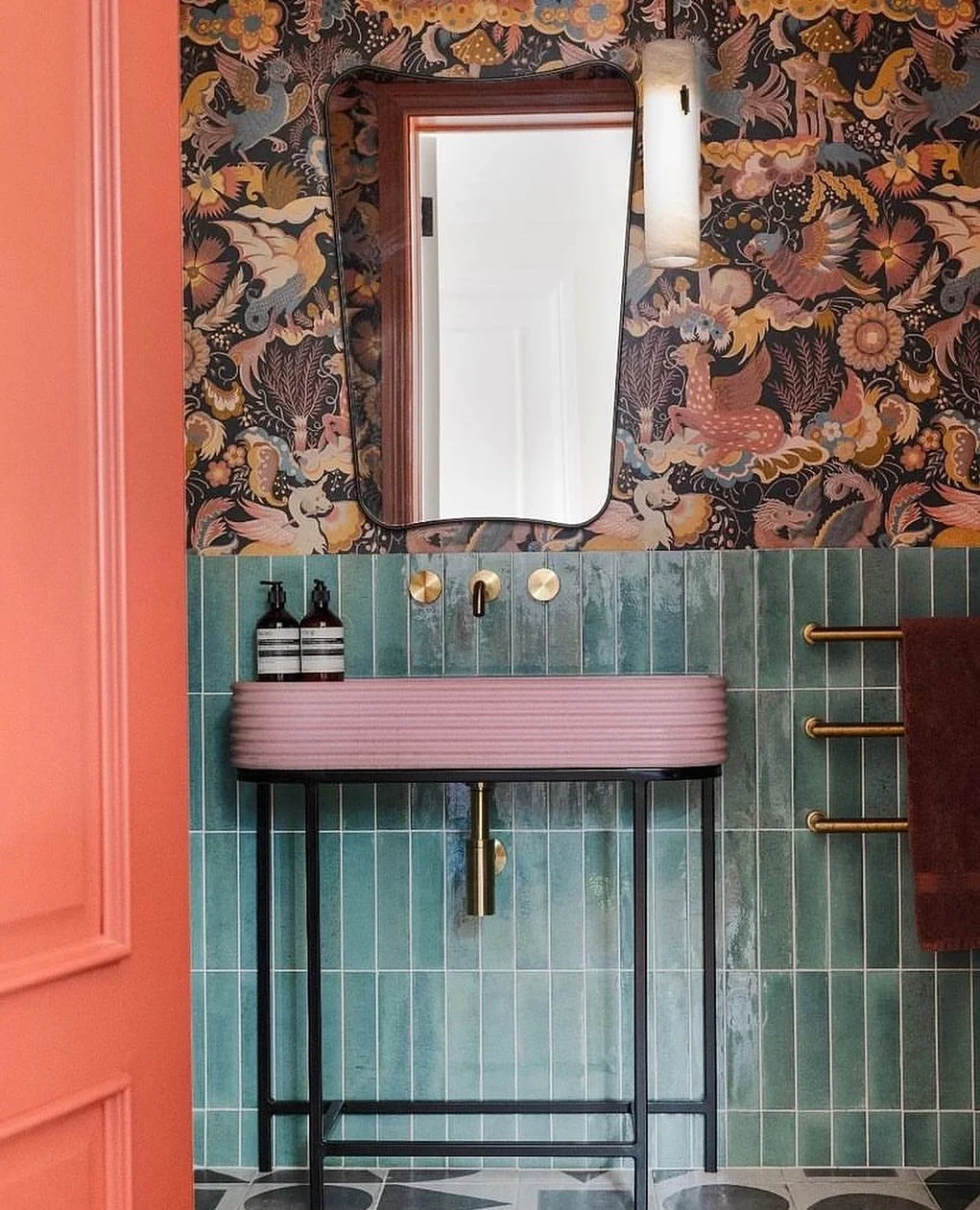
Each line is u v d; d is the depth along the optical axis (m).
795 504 2.74
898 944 2.71
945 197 2.73
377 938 2.74
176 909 1.18
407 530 2.78
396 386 2.78
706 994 2.60
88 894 1.08
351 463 2.79
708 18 2.76
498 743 2.40
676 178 2.50
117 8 1.11
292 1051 2.76
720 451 2.75
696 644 2.73
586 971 2.72
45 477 1.02
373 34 2.78
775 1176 2.63
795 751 2.72
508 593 2.75
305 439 2.79
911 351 2.74
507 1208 2.47
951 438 2.73
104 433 1.09
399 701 2.41
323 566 2.78
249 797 2.76
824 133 2.74
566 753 2.39
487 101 2.77
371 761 2.42
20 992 0.98
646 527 2.76
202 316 2.80
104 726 1.09
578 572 2.74
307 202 2.79
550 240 2.77
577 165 2.77
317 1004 2.45
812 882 2.71
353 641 2.77
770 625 2.72
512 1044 2.73
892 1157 2.70
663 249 2.51
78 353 1.07
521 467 2.76
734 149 2.75
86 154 1.08
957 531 2.73
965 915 2.50
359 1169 2.70
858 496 2.74
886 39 2.74
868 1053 2.70
